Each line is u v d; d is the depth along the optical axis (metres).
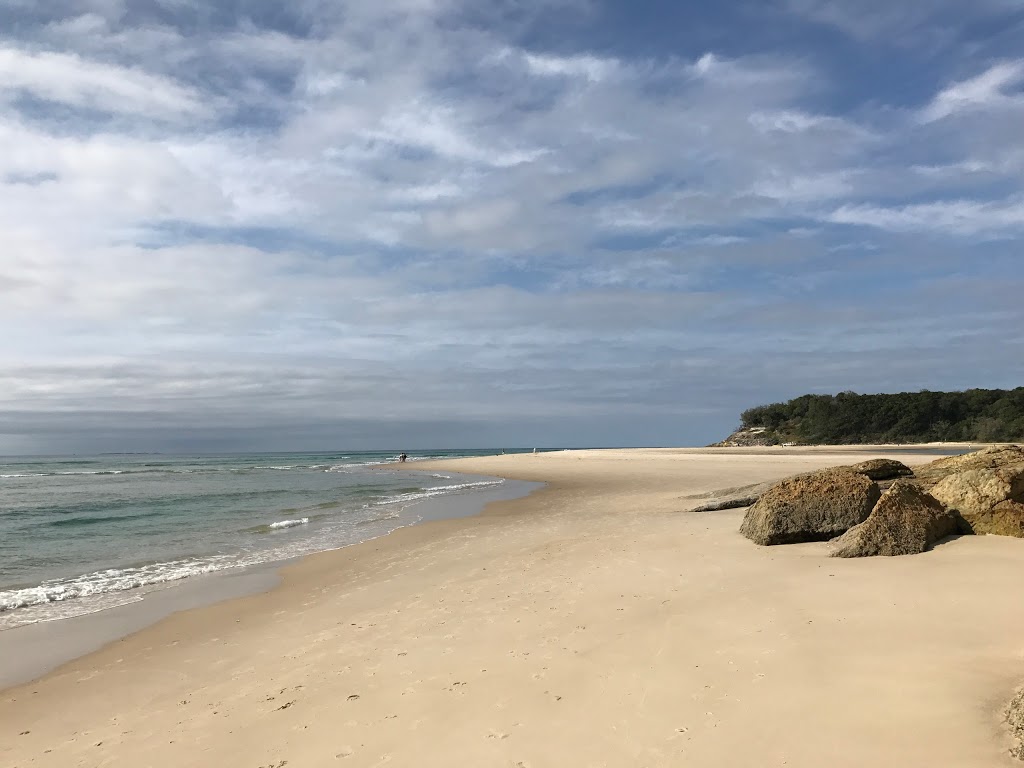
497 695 5.39
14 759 5.17
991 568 7.43
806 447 82.88
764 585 7.78
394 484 37.84
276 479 45.44
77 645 8.26
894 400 102.94
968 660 4.95
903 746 3.84
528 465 54.34
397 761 4.46
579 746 4.38
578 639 6.57
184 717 5.74
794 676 5.05
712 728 4.40
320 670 6.55
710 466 38.97
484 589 9.31
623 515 17.23
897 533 8.83
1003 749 3.61
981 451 11.91
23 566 13.45
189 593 10.93
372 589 10.29
